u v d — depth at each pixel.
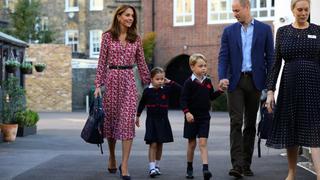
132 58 8.02
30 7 34.84
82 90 33.72
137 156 10.63
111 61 7.98
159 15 34.19
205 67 7.96
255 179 7.77
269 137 6.79
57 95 32.53
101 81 7.96
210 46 32.88
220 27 32.59
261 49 7.90
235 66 7.88
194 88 7.87
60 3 38.06
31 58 32.38
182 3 33.62
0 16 36.09
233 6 7.91
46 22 38.22
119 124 7.84
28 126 15.59
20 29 34.59
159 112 8.50
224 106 30.83
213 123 21.34
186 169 8.88
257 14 31.47
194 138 7.95
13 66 15.55
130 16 7.95
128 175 7.80
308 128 6.47
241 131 7.86
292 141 6.58
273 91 6.91
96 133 7.80
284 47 6.67
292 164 6.79
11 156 10.63
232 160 7.82
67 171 8.61
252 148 8.13
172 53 33.84
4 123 14.38
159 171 8.48
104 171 8.62
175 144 13.14
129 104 7.86
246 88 7.86
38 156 10.63
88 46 37.44
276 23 12.74
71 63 32.66
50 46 32.41
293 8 6.71
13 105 14.87
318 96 6.55
